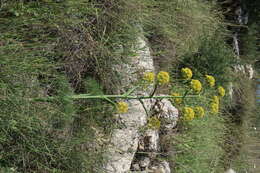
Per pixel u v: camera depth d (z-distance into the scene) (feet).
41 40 10.30
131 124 12.85
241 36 28.53
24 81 9.62
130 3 12.96
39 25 10.30
